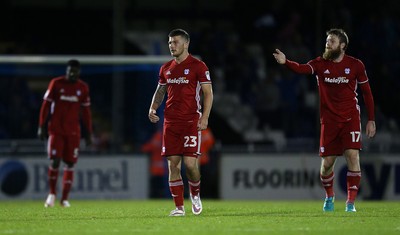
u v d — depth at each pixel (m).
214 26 97.94
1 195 65.88
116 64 75.19
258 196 68.38
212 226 31.09
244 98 90.62
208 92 35.28
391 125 87.81
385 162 68.19
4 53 90.25
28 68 77.75
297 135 87.50
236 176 68.50
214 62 91.62
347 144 37.75
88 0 97.25
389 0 94.12
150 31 97.44
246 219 34.47
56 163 49.12
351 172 38.38
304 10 94.75
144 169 67.56
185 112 35.31
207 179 68.31
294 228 30.28
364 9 93.19
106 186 67.00
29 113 74.94
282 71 90.75
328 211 39.47
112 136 76.38
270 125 88.88
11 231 29.61
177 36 35.25
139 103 77.75
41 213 40.38
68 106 48.78
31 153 66.50
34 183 66.25
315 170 68.44
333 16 92.56
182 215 36.62
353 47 91.31
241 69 91.38
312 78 89.75
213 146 70.62
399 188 68.38
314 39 93.50
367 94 38.09
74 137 49.09
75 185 66.50
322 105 37.97
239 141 88.44
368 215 36.56
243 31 96.19
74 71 48.34
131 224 32.28
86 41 95.50
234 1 98.69
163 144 35.94
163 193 68.12
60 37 94.69
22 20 94.38
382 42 92.19
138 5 98.31
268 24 96.12
